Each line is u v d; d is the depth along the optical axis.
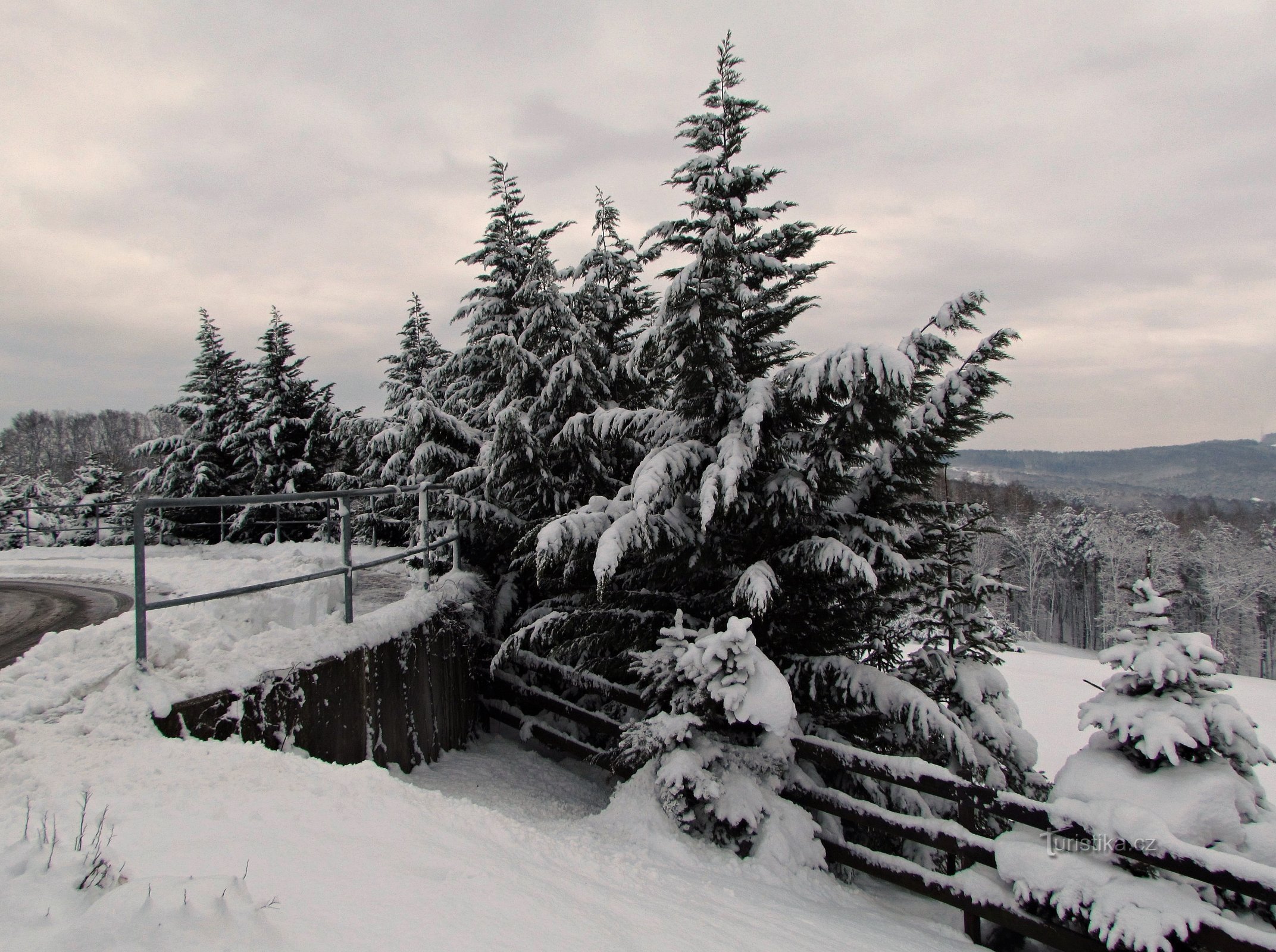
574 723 9.72
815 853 6.12
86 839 2.61
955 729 6.85
